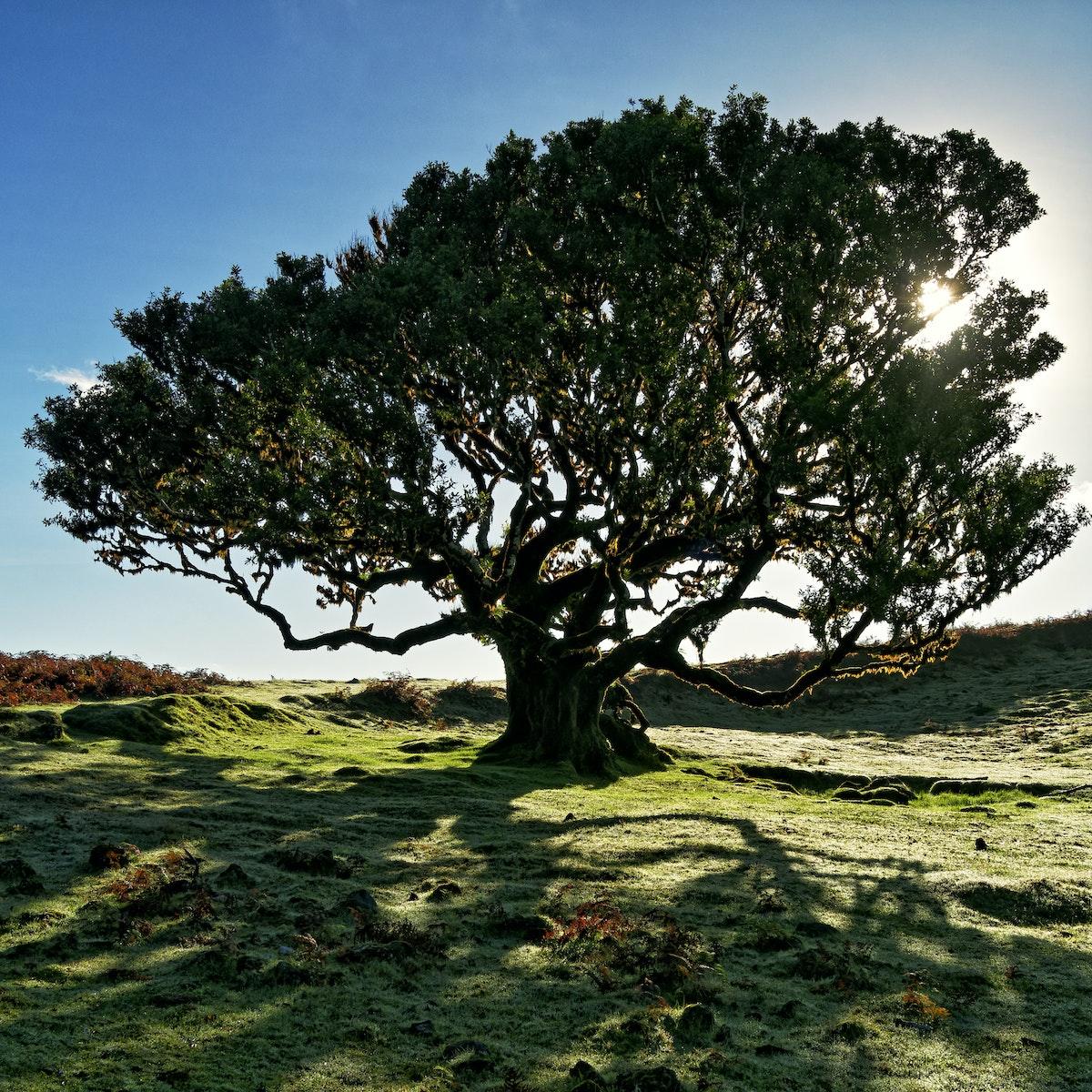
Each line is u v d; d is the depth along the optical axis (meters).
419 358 24.52
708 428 25.05
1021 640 57.97
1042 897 12.56
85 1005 7.40
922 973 9.62
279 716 31.42
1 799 14.73
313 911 10.19
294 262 27.53
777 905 11.81
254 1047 6.91
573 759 27.59
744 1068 7.17
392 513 23.28
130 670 33.81
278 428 25.70
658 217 24.62
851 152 25.48
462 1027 7.66
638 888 12.47
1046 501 23.53
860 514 25.52
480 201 26.59
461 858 13.73
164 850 12.53
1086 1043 7.95
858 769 32.38
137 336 26.88
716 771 30.42
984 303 24.69
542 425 26.34
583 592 31.16
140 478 26.78
